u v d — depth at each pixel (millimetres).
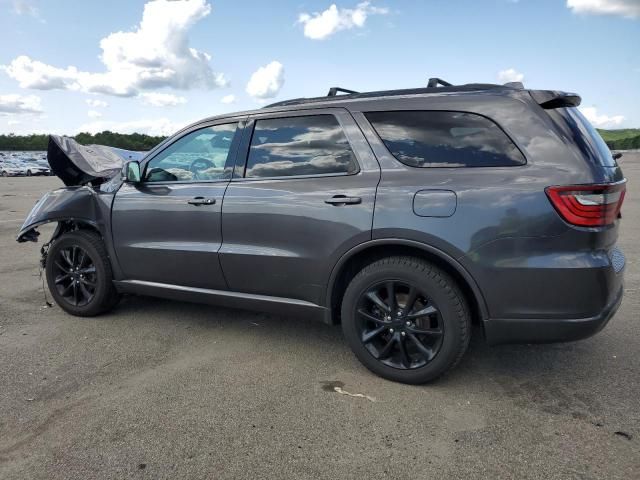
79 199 4398
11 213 13203
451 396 3008
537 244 2695
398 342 3127
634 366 3354
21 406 2947
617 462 2355
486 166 2861
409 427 2682
